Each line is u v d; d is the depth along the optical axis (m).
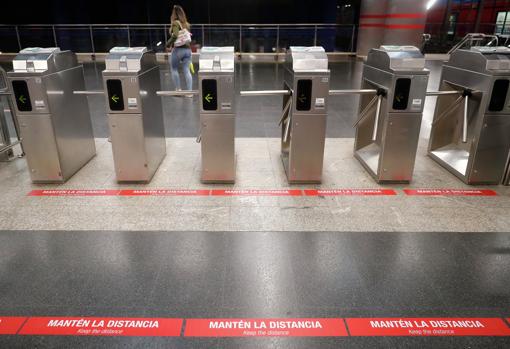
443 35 14.67
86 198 3.22
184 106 6.25
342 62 12.55
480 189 3.44
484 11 15.66
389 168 3.46
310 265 2.39
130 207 3.08
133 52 3.24
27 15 16.39
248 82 8.69
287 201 3.20
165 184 3.49
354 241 2.64
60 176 3.46
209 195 3.29
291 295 2.13
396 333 1.89
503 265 2.41
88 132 3.98
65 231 2.74
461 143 3.93
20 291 2.15
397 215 2.98
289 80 3.46
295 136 3.32
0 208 3.05
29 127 3.27
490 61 3.16
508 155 3.40
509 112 3.24
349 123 5.41
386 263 2.41
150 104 3.50
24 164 3.93
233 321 1.95
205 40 13.14
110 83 3.14
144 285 2.20
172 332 1.89
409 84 3.17
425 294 2.15
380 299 2.11
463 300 2.11
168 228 2.78
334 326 1.93
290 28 13.24
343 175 3.71
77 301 2.08
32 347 1.81
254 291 2.16
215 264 2.39
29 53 3.26
